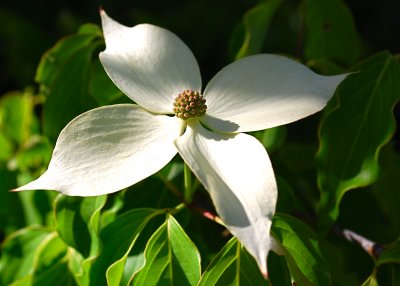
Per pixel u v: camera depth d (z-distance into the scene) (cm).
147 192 30
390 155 33
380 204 33
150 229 28
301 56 36
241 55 32
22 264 32
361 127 29
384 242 33
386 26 63
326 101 26
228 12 56
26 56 49
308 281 26
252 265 26
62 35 53
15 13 55
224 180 25
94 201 28
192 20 55
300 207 32
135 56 28
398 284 27
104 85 31
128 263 28
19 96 39
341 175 29
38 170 34
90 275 28
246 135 26
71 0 59
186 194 28
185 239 27
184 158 25
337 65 33
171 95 28
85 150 26
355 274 33
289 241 27
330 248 32
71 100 31
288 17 51
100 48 32
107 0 58
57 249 31
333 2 34
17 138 39
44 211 33
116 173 26
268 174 24
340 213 34
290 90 27
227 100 27
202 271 28
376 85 30
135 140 26
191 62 28
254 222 23
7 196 35
